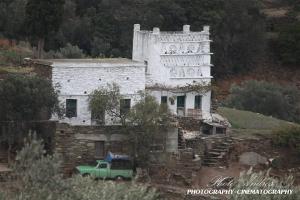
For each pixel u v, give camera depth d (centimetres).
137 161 17250
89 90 18300
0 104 16750
